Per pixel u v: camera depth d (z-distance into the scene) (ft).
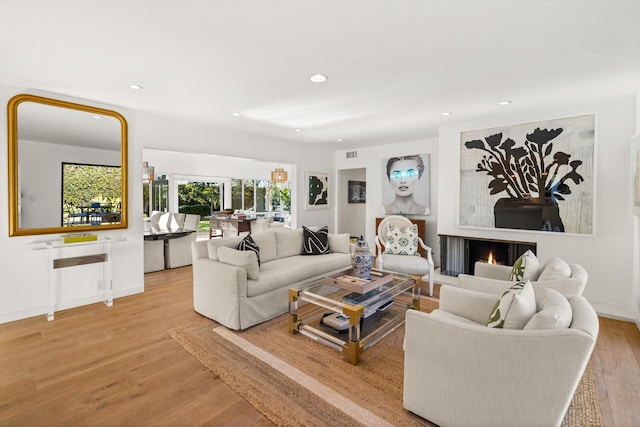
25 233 10.40
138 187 13.15
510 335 4.66
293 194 20.89
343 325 8.88
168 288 13.98
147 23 6.25
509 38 6.86
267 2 5.54
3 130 9.93
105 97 11.06
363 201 27.78
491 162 13.75
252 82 9.54
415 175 19.44
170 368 7.43
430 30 6.52
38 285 10.71
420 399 5.64
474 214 14.32
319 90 10.22
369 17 6.04
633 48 7.28
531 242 12.80
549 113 12.31
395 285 10.40
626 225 10.93
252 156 17.78
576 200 11.84
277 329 9.66
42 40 6.94
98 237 12.00
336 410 5.99
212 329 9.63
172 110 12.71
